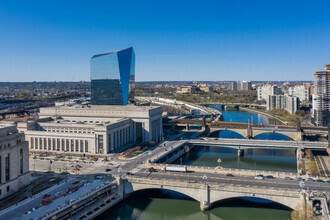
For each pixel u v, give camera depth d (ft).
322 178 646.33
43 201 563.07
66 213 546.26
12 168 625.41
